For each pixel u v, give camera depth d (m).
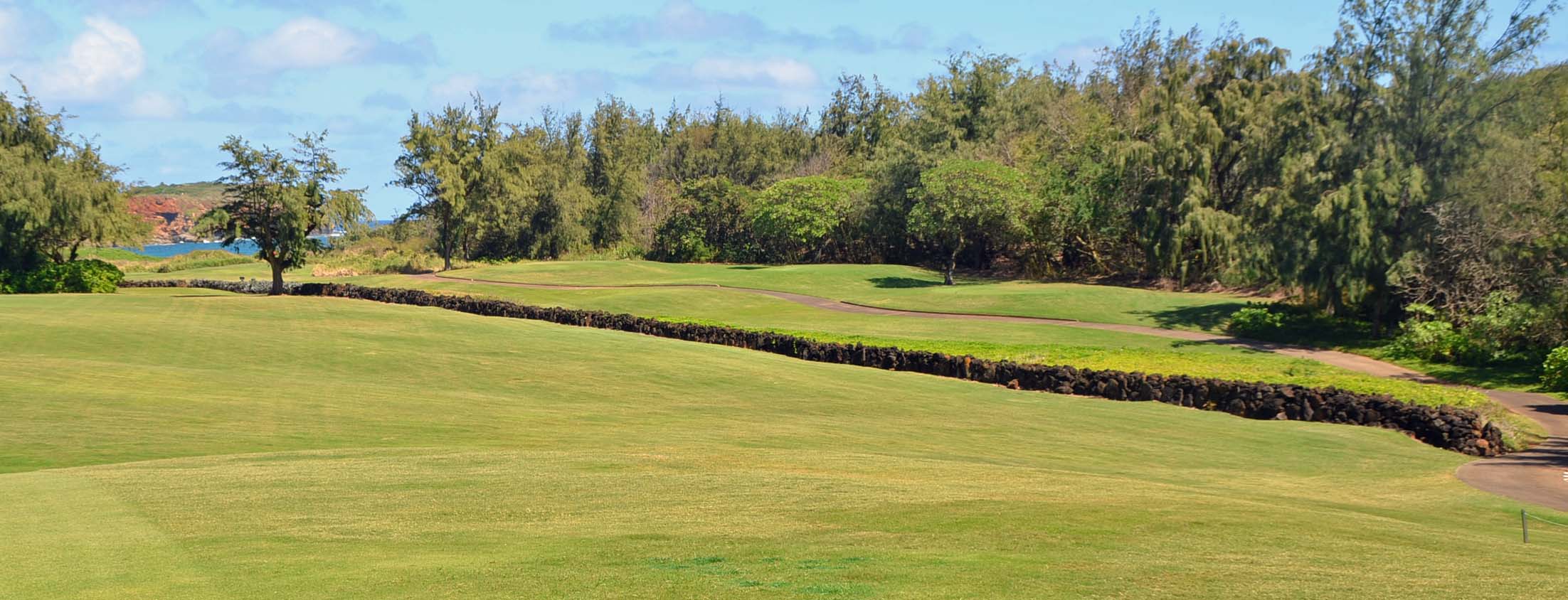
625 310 49.94
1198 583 6.59
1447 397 19.69
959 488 11.25
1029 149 73.88
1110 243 63.28
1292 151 49.03
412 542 8.00
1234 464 14.92
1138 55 70.81
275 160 55.84
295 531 8.40
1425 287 32.81
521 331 34.75
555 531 8.57
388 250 93.38
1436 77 35.44
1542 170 33.19
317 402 18.53
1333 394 19.73
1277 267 38.03
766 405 20.45
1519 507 11.77
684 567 7.02
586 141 102.88
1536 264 30.75
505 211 83.81
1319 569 7.19
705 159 99.38
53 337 28.31
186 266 86.31
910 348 29.08
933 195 60.78
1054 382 24.00
